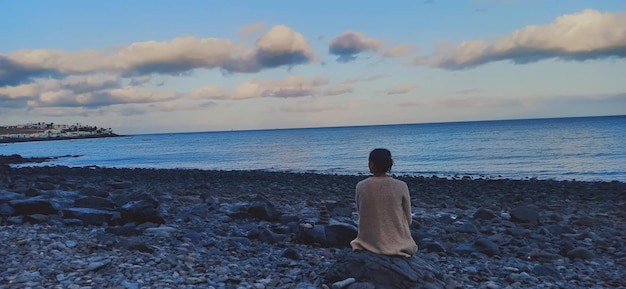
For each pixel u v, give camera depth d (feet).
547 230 41.63
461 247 33.68
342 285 20.79
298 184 96.53
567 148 205.67
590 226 46.62
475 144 261.03
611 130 358.84
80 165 208.74
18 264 23.56
